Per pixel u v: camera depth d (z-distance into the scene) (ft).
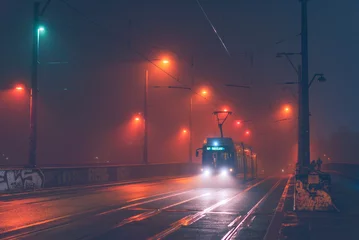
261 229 43.57
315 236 39.68
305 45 92.07
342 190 93.81
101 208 60.34
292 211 57.62
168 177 154.10
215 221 48.60
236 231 42.19
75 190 94.38
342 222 48.29
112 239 37.73
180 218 50.75
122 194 84.12
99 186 105.29
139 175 140.67
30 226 44.42
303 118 91.56
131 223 46.83
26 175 90.02
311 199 66.44
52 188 93.86
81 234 40.04
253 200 73.05
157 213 55.26
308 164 90.48
